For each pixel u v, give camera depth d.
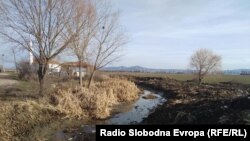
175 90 38.84
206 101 21.53
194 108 19.06
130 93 32.56
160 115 19.31
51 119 18.52
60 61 26.14
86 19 25.38
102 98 22.20
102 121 19.34
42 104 19.81
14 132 15.13
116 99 28.84
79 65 27.59
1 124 15.18
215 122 14.78
